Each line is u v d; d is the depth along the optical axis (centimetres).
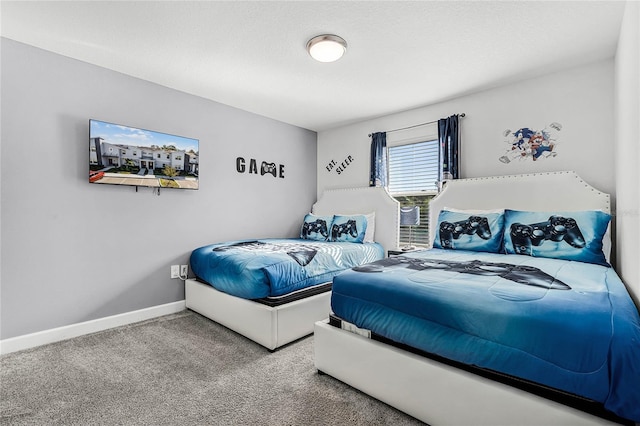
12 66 222
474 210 288
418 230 373
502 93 301
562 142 268
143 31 213
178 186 305
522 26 205
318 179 473
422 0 180
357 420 145
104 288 263
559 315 111
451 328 131
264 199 398
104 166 258
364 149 418
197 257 300
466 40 222
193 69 269
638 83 141
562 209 259
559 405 107
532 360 111
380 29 209
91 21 201
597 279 156
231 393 168
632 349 94
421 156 369
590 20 198
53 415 150
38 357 210
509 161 296
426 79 287
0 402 160
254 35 218
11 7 186
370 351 159
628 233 171
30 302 228
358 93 321
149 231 291
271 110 376
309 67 265
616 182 233
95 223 259
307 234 402
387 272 180
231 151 361
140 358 208
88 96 256
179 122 314
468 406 126
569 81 265
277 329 217
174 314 298
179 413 151
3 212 218
